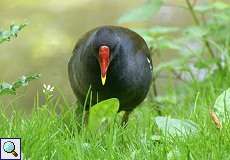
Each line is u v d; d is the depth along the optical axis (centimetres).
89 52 991
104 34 980
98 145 889
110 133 906
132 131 968
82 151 853
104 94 1027
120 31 1067
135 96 1061
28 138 865
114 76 1011
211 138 880
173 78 1478
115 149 879
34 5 1995
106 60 964
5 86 857
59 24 1886
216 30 1439
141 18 1344
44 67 1636
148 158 830
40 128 912
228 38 1427
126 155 859
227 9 1423
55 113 998
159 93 1511
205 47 1544
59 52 1723
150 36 1348
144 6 1358
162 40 1353
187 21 1864
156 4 1352
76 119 1025
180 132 910
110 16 1917
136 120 1058
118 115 1105
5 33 873
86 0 2020
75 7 1986
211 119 964
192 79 1410
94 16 1923
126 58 1019
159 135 923
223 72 1370
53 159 845
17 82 859
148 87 1095
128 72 1023
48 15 1933
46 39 1800
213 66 1409
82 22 1892
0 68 1656
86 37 1062
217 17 1416
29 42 1789
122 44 1016
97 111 967
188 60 1490
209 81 1320
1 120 949
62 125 970
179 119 968
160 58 1627
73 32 1839
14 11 1947
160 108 1245
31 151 846
